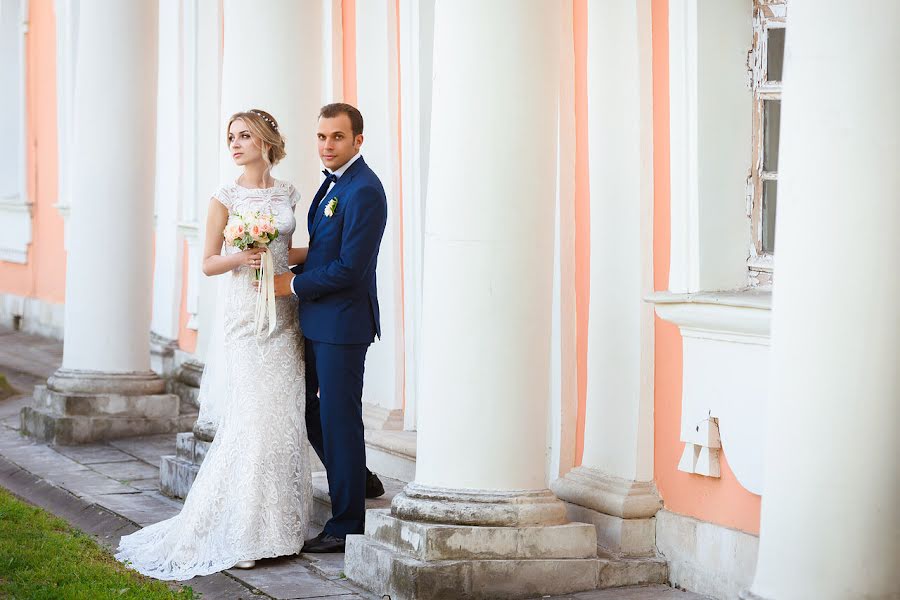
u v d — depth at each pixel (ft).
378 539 20.34
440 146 19.84
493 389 19.67
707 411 20.02
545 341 20.01
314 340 21.75
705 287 20.35
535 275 19.79
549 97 19.77
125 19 34.60
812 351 15.25
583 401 22.43
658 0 21.02
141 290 35.09
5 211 59.16
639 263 21.15
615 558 20.53
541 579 19.53
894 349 15.06
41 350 51.47
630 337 21.34
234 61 27.22
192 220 41.29
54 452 32.71
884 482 15.19
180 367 39.24
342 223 21.57
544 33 19.65
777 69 20.49
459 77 19.60
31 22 57.00
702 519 20.26
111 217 34.68
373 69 29.48
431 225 19.99
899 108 14.85
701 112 20.31
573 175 22.56
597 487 21.57
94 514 25.98
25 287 57.88
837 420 15.17
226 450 21.93
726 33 20.53
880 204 14.96
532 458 19.93
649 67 21.11
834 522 15.28
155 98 35.22
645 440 21.20
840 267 15.06
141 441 33.99
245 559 21.33
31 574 20.54
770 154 20.77
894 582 15.30
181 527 22.06
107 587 19.95
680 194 20.54
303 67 27.35
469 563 19.07
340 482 22.04
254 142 22.39
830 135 15.02
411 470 26.50
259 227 21.33
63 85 53.01
